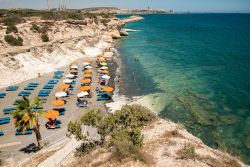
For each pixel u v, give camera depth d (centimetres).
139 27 16675
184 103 3703
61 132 2889
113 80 4816
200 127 2973
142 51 7962
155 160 1582
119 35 10906
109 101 3812
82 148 2089
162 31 14212
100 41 8538
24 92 4056
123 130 1891
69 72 5322
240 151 2467
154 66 5966
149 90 4288
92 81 4731
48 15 9825
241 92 4131
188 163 1548
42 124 3098
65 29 8219
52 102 3431
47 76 5050
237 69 5656
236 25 18812
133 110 2566
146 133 2225
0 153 2475
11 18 7475
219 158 1770
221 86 4456
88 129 2477
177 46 8975
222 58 6850
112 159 1547
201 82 4703
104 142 1992
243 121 3098
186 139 2095
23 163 2195
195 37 11550
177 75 5194
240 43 9638
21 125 2422
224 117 3225
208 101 3772
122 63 6256
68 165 1800
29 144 2658
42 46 6166
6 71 4816
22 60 5369
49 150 2344
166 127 2403
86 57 6812
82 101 3734
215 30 14912
